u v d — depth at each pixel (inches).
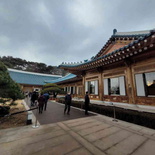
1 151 105.7
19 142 124.0
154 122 171.9
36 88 1349.7
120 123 201.3
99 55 446.3
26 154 101.2
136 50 213.8
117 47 376.5
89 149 110.7
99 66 342.3
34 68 2452.0
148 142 127.0
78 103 390.9
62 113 288.4
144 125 185.0
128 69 269.9
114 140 131.6
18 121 208.8
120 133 153.4
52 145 117.9
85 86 436.1
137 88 245.0
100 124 194.5
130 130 165.3
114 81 312.8
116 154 102.7
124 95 272.8
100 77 362.3
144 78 234.1
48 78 1679.4
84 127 177.5
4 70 232.2
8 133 149.5
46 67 2596.0
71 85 797.9
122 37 347.9
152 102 213.3
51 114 274.8
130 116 209.3
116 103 292.2
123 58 256.7
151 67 221.9
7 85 209.9
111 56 258.2
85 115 265.6
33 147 113.7
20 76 1391.5
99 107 288.4
